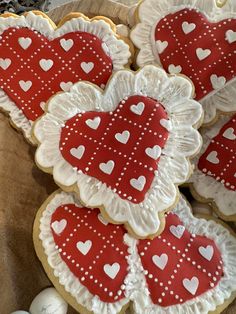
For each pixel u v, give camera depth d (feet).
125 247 0.43
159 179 0.43
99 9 0.52
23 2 0.68
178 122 0.45
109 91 0.46
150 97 0.46
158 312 0.42
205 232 0.46
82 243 0.43
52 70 0.48
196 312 0.42
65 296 0.43
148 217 0.43
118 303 0.42
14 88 0.48
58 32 0.48
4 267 0.44
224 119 0.49
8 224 0.46
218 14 0.48
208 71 0.47
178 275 0.43
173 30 0.48
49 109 0.45
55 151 0.44
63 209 0.45
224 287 0.44
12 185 0.48
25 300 0.45
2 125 0.49
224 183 0.47
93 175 0.43
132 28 0.50
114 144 0.43
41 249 0.44
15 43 0.48
